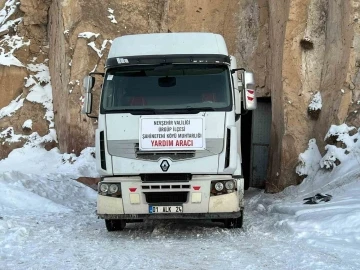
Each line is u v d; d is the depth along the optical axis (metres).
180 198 9.26
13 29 24.55
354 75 14.45
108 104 9.55
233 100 9.52
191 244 8.65
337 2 15.38
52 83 23.33
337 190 12.36
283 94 16.09
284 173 15.73
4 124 22.66
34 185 15.88
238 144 10.04
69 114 20.61
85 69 20.80
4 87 23.38
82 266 6.91
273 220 11.19
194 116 9.28
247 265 6.82
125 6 21.48
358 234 8.34
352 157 13.50
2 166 20.88
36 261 7.25
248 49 19.28
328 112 15.14
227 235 9.53
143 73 9.72
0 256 7.61
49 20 24.23
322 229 9.06
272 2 18.25
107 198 9.34
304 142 15.72
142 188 9.22
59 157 21.03
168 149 9.20
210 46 9.98
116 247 8.45
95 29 21.25
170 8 20.22
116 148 9.31
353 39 14.48
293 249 7.83
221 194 9.22
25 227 10.58
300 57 16.19
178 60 9.73
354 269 6.39
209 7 19.92
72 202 15.79
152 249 8.20
